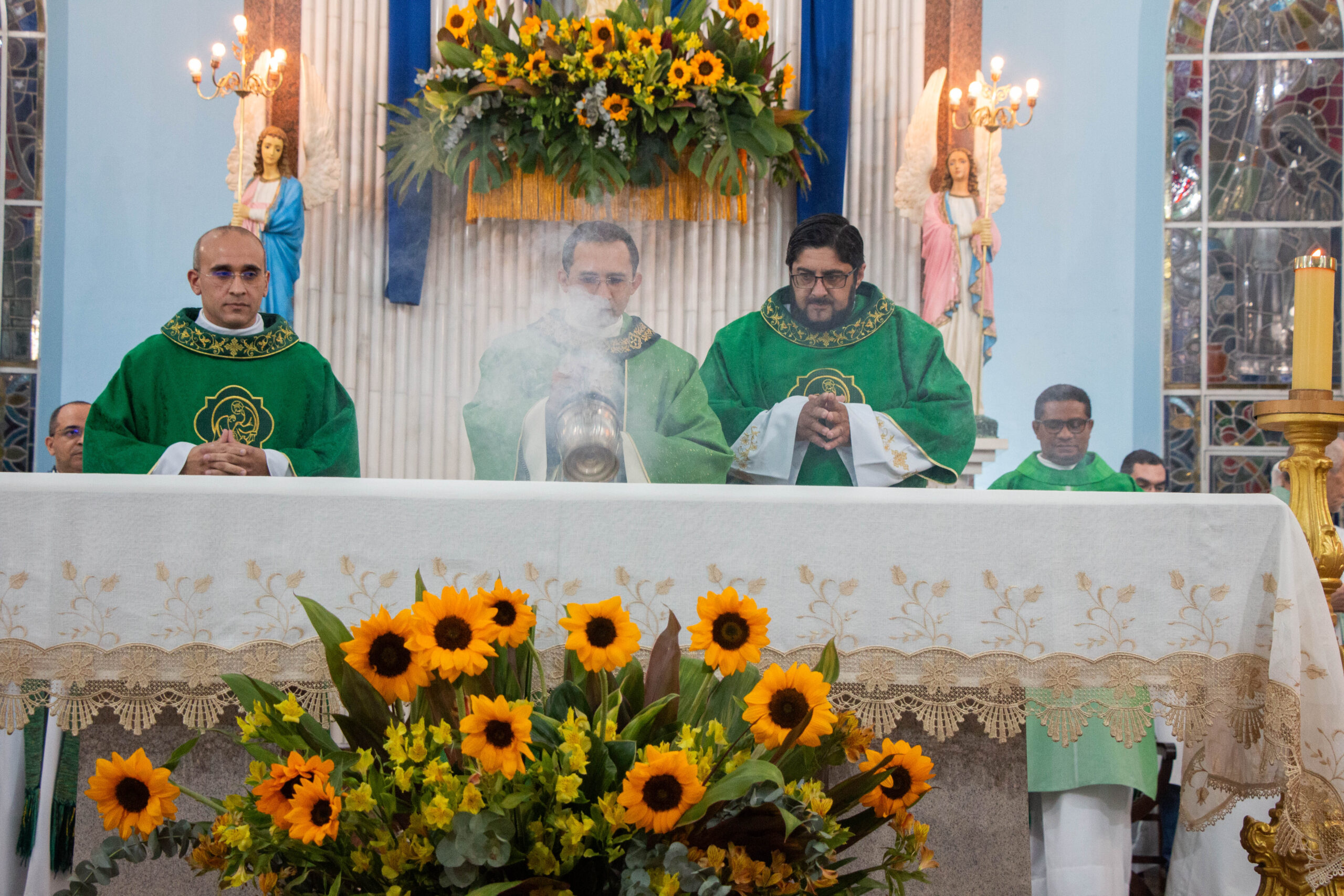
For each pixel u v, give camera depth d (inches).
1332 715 53.4
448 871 40.2
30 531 51.6
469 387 149.3
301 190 149.9
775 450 104.0
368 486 54.5
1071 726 53.9
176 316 105.4
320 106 152.7
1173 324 186.5
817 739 41.6
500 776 40.2
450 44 128.1
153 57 174.7
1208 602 54.2
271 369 104.7
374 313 151.3
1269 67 189.0
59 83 176.4
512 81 123.9
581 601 53.2
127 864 61.2
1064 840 71.9
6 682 51.3
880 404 112.6
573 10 143.1
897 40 157.3
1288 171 188.2
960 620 53.7
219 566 52.1
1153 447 185.2
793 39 157.9
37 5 176.1
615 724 43.9
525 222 147.8
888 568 53.8
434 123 131.3
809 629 53.5
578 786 40.0
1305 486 59.1
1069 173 183.3
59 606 51.4
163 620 51.7
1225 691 54.1
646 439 91.4
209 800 44.9
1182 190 188.2
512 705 40.1
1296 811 52.3
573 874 42.9
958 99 149.3
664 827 39.4
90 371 175.2
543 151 127.3
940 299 151.2
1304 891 54.4
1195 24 188.7
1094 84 183.9
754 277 150.9
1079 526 54.2
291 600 52.2
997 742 63.8
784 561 53.7
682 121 123.1
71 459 129.0
